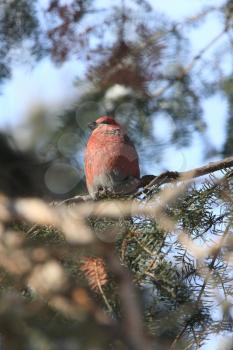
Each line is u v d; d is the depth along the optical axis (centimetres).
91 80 546
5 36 707
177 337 423
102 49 543
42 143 830
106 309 390
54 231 455
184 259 478
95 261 379
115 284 390
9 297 260
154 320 429
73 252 292
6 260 237
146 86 539
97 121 796
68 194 833
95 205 334
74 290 234
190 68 696
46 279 234
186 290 456
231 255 412
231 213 534
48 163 830
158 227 480
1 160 819
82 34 549
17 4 699
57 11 557
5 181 805
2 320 251
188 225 529
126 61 535
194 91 729
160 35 558
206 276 458
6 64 720
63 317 273
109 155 800
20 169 819
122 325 223
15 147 830
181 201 536
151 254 473
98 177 822
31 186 816
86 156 827
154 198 537
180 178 593
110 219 493
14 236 241
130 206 336
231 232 511
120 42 541
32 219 231
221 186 551
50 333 256
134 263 469
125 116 772
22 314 258
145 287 457
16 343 250
